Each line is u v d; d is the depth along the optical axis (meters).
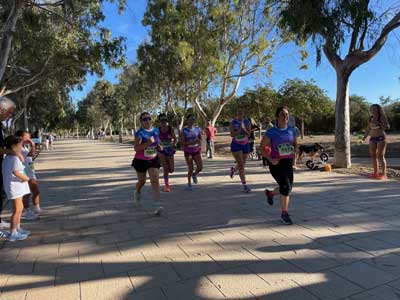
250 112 28.52
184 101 22.66
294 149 4.86
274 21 16.30
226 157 17.09
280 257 3.67
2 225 5.25
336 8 8.78
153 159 5.75
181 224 5.11
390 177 8.48
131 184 9.08
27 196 5.80
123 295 3.00
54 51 14.52
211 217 5.41
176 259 3.75
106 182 9.65
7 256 4.06
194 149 7.85
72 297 3.00
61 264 3.76
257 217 5.27
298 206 5.84
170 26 17.28
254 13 16.62
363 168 10.05
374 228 4.51
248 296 2.88
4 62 10.06
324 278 3.14
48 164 16.23
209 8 16.69
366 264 3.40
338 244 3.98
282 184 4.81
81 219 5.68
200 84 19.53
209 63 17.67
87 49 14.86
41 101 27.17
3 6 11.41
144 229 4.95
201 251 3.96
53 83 20.11
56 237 4.75
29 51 14.05
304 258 3.62
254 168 11.25
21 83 17.77
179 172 11.02
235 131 7.09
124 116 47.66
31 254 4.11
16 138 4.66
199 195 7.18
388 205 5.65
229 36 17.39
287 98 27.59
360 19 8.59
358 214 5.20
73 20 13.61
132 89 30.12
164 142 7.54
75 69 16.28
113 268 3.59
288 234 4.41
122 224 5.28
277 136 4.74
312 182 8.06
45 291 3.13
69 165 15.22
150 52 19.84
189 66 17.66
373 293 2.84
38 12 13.31
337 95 10.27
